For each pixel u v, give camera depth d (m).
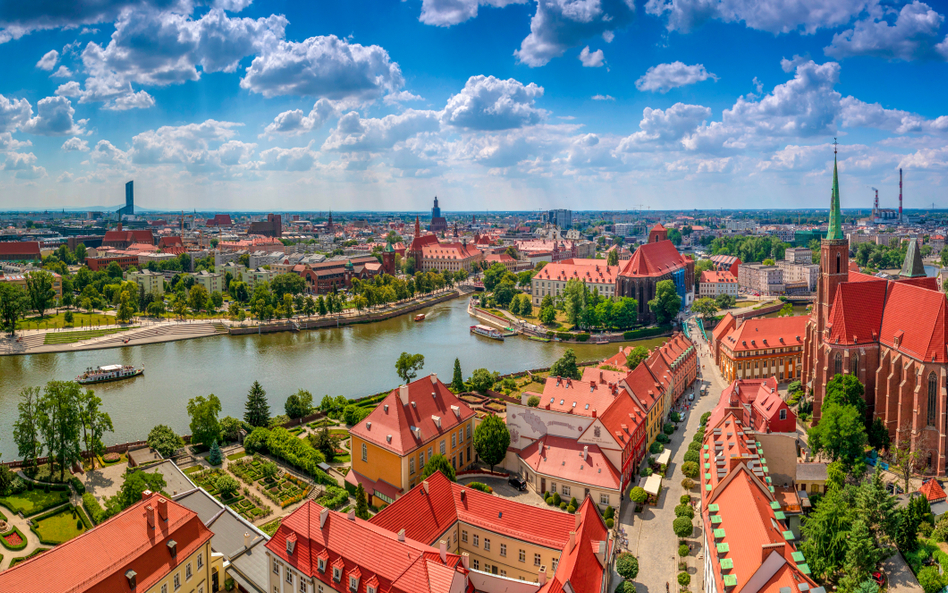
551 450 134.50
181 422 184.12
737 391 149.38
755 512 85.88
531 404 157.88
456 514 104.12
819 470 127.19
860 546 94.88
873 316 160.62
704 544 103.81
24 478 137.12
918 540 107.81
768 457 127.56
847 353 159.25
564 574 80.81
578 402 147.00
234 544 105.81
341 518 89.12
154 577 82.31
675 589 100.12
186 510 92.00
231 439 165.25
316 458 145.12
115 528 83.25
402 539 86.44
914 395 142.25
